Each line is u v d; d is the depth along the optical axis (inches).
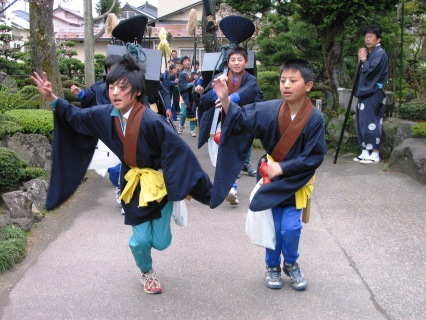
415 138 263.4
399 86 315.3
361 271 146.0
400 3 329.7
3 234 166.1
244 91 202.5
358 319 119.6
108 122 125.7
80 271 149.2
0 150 206.2
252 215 129.8
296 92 120.6
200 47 868.0
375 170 265.3
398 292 132.7
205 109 223.5
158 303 129.1
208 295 133.1
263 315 122.3
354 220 190.2
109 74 120.6
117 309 126.2
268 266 138.1
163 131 121.5
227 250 164.2
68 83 468.4
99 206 217.6
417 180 239.3
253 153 328.8
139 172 127.0
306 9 301.4
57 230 186.4
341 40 312.5
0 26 490.0
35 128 251.0
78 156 135.3
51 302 130.1
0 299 132.2
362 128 281.7
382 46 308.3
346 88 326.6
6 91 273.1
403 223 185.2
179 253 162.1
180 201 133.6
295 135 123.5
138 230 128.9
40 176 229.8
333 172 264.1
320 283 138.7
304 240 171.3
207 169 285.7
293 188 124.2
